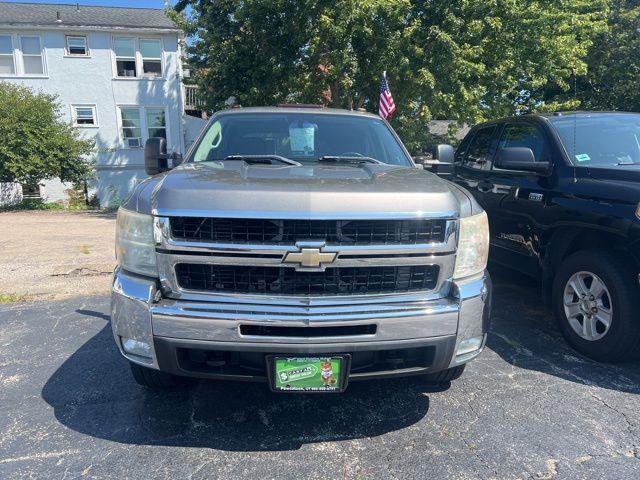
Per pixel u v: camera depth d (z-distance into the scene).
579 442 2.75
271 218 2.39
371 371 2.59
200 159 3.69
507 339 4.25
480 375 3.58
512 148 4.64
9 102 20.19
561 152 4.39
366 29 12.61
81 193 24.59
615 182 3.79
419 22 12.80
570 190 4.09
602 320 3.73
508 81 14.44
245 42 14.12
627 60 18.84
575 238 4.12
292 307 2.44
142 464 2.52
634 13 18.53
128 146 24.91
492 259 5.33
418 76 12.90
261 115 4.11
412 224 2.54
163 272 2.50
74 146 21.44
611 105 20.05
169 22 24.91
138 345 2.58
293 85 14.27
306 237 2.44
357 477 2.44
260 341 2.41
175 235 2.47
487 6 12.88
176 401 3.17
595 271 3.75
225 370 2.55
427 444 2.72
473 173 5.79
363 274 2.54
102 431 2.82
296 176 2.76
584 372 3.63
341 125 4.09
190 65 17.02
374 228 2.49
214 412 3.04
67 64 23.62
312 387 2.49
